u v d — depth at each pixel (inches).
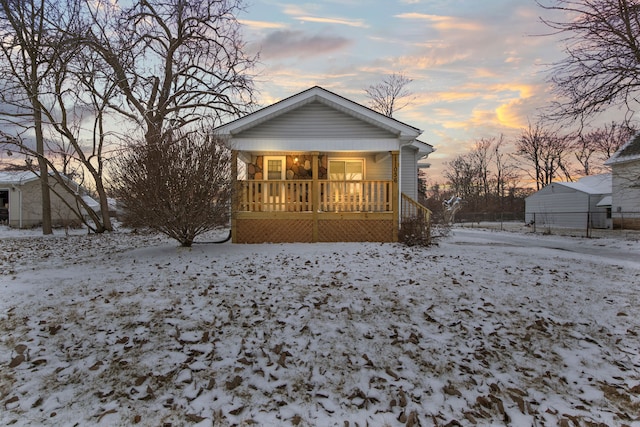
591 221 978.7
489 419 108.4
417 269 270.2
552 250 408.2
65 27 547.8
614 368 140.4
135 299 197.6
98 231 703.7
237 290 214.7
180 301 195.5
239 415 107.9
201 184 329.4
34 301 194.5
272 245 390.3
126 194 321.1
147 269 267.3
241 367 134.0
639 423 107.0
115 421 104.0
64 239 567.2
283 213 423.2
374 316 181.0
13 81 563.2
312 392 121.0
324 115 443.5
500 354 149.4
